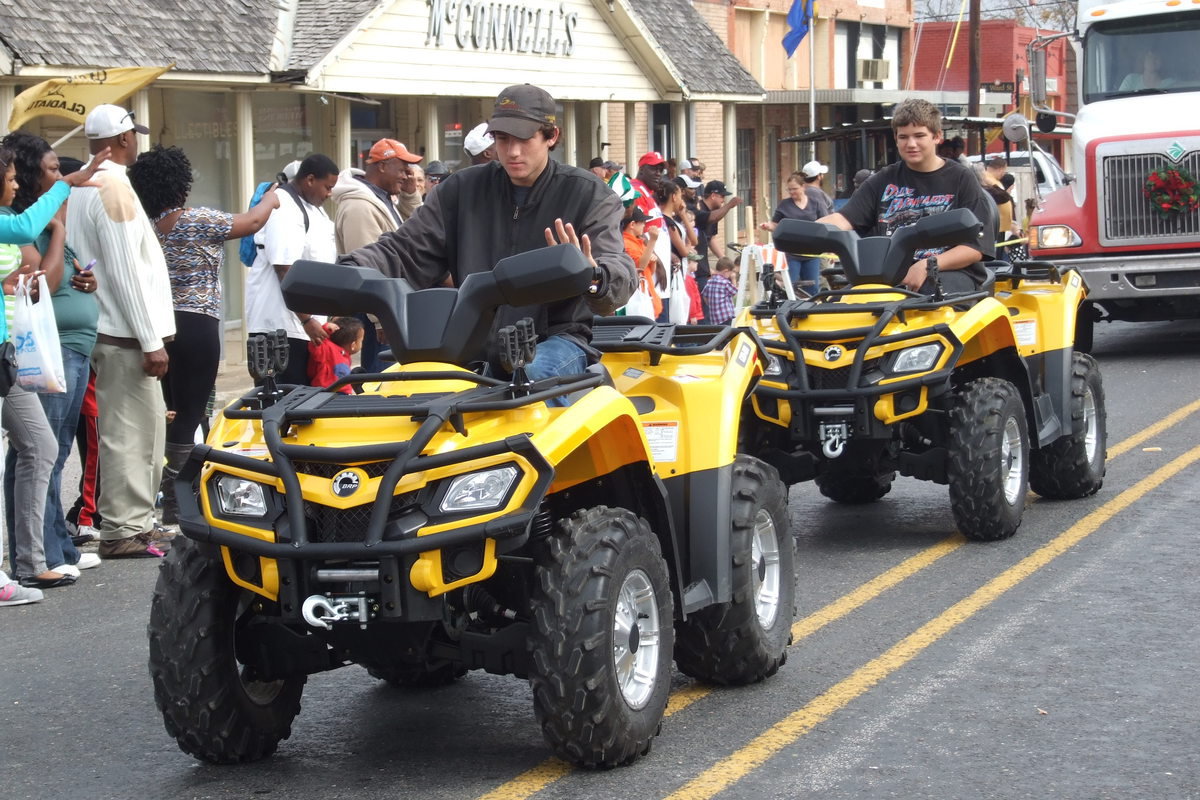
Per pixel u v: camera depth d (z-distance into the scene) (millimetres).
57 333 8023
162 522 9719
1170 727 5617
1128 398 13914
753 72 32219
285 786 5266
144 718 6137
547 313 5746
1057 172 25281
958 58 44375
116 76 11625
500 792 5113
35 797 5254
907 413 8406
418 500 4883
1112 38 17797
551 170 5844
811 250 8805
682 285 14570
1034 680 6223
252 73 15930
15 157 8438
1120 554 8359
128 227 8648
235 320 17828
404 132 21078
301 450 4902
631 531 5262
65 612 7875
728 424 6020
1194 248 16328
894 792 5047
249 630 5355
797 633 7035
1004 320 8766
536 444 4934
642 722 5277
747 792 5070
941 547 8695
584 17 22156
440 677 6480
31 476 8203
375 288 5336
